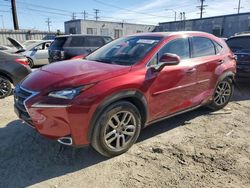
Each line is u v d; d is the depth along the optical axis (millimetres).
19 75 6926
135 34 4988
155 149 3945
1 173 3318
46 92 3291
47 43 14617
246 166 3547
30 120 3449
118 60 4156
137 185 3117
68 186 3098
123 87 3500
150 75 3873
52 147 3967
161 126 4828
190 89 4641
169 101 4273
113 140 3619
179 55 4500
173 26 49531
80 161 3615
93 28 47438
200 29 44438
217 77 5250
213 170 3439
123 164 3549
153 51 4078
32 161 3600
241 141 4297
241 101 6668
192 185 3127
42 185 3111
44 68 4102
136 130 3838
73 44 10633
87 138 3363
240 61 7582
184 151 3918
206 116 5402
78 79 3367
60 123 3229
